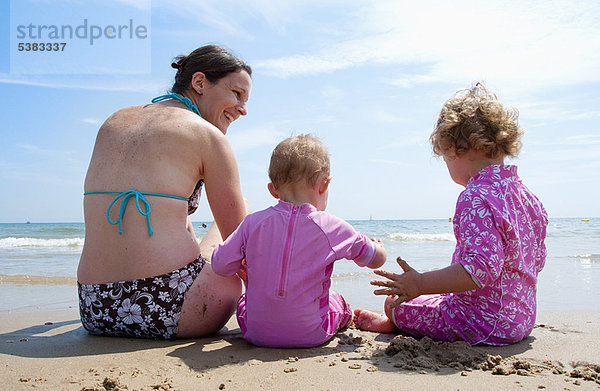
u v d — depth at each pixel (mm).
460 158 2387
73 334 2617
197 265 2484
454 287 2051
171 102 2836
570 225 32031
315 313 2336
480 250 2055
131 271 2338
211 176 2582
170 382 1743
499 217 2117
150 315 2361
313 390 1660
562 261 7605
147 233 2330
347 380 1770
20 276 6008
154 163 2371
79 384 1708
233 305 2678
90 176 2455
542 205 2477
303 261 2287
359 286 5035
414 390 1656
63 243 15961
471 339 2336
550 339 2486
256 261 2320
